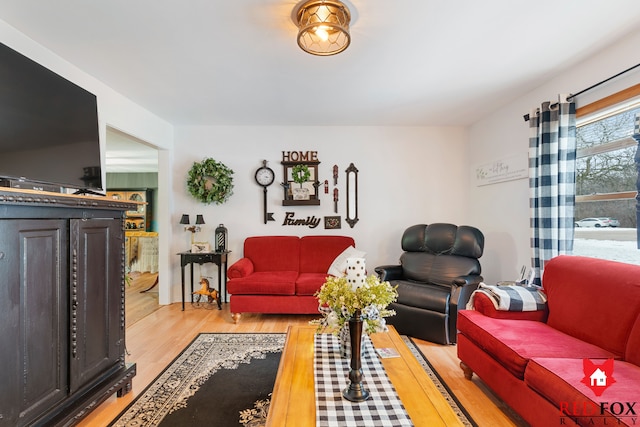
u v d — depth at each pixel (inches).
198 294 155.5
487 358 74.7
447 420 45.1
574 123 96.9
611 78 82.9
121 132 122.1
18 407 51.1
